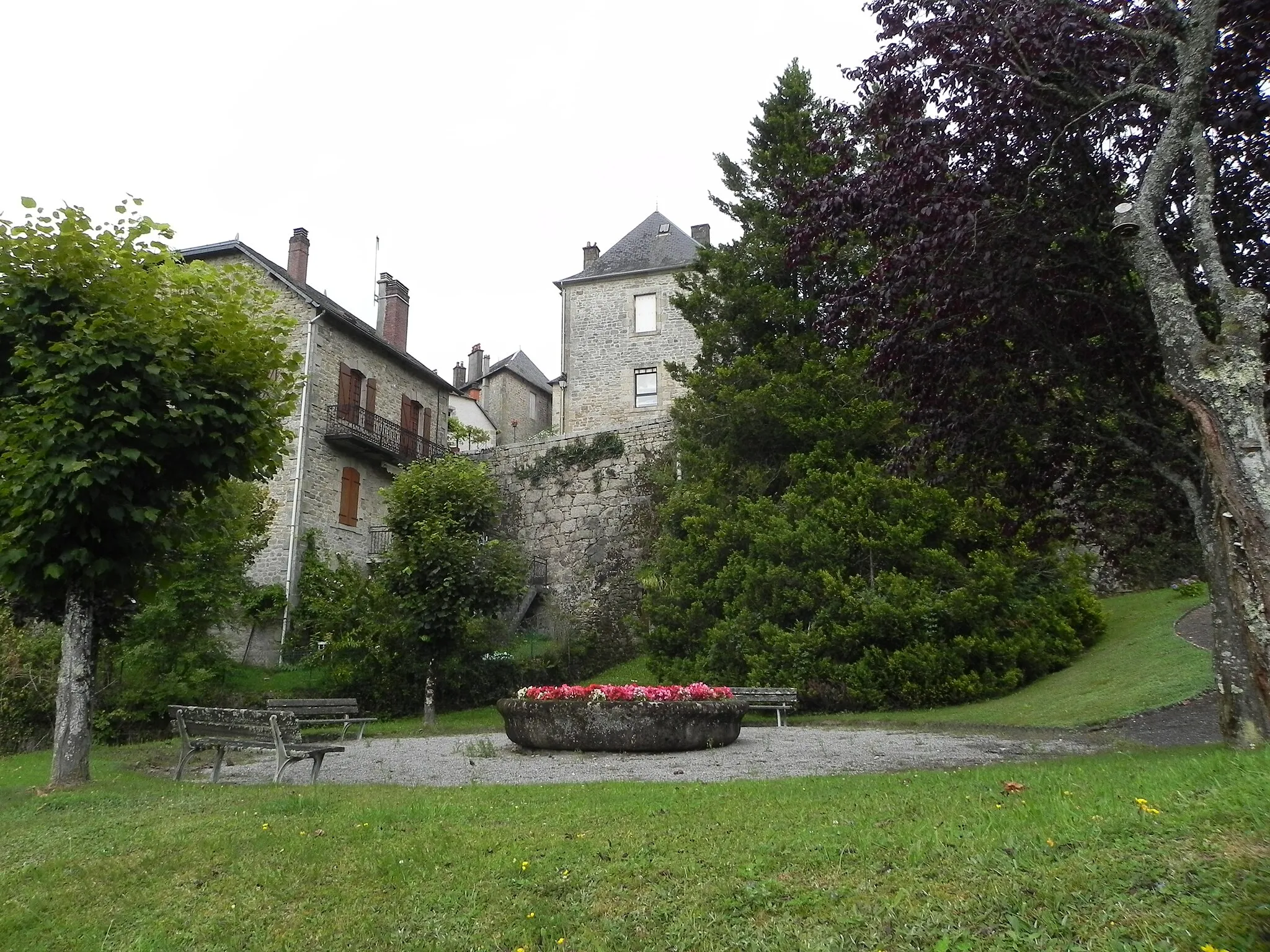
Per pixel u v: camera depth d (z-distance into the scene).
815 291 19.78
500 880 4.71
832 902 3.90
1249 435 5.75
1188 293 8.38
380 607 17.83
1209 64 6.63
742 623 16.41
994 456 9.64
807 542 16.12
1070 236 8.40
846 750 10.41
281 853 5.43
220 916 4.64
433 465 19.09
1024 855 3.94
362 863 5.16
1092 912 3.35
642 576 20.08
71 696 8.44
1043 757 8.86
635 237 34.66
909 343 8.80
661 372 31.45
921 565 15.95
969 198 7.85
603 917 4.20
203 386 8.75
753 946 3.69
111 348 8.00
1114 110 8.17
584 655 20.42
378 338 26.67
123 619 13.34
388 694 18.45
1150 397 8.94
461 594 16.91
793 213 9.40
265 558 22.56
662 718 10.96
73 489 7.57
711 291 20.55
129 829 6.32
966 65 7.94
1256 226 8.34
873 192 8.34
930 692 14.95
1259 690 5.87
